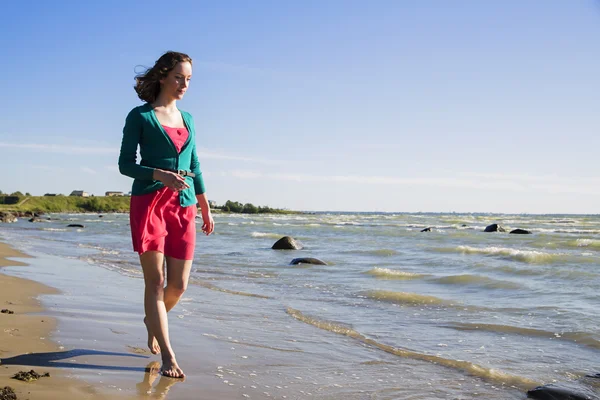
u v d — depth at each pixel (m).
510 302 7.52
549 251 16.33
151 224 3.58
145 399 3.15
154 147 3.63
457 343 5.20
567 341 5.29
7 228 36.47
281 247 17.97
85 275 9.95
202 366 4.04
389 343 5.16
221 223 43.81
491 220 54.06
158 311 3.66
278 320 6.15
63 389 3.18
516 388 3.86
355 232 29.00
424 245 19.12
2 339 4.32
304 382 3.82
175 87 3.70
